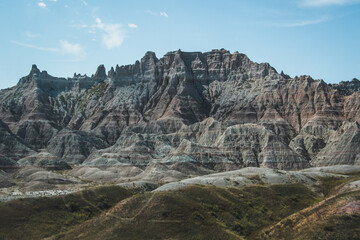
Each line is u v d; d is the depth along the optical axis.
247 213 160.25
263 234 142.62
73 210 164.88
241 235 147.38
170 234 140.00
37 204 161.88
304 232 133.12
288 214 163.75
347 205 139.25
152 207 152.00
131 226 143.62
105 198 178.00
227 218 154.62
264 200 173.50
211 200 163.50
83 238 141.00
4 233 143.50
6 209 154.88
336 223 131.62
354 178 197.38
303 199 177.38
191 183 195.12
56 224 154.50
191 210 152.62
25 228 148.38
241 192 176.38
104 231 142.75
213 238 139.62
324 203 146.88
